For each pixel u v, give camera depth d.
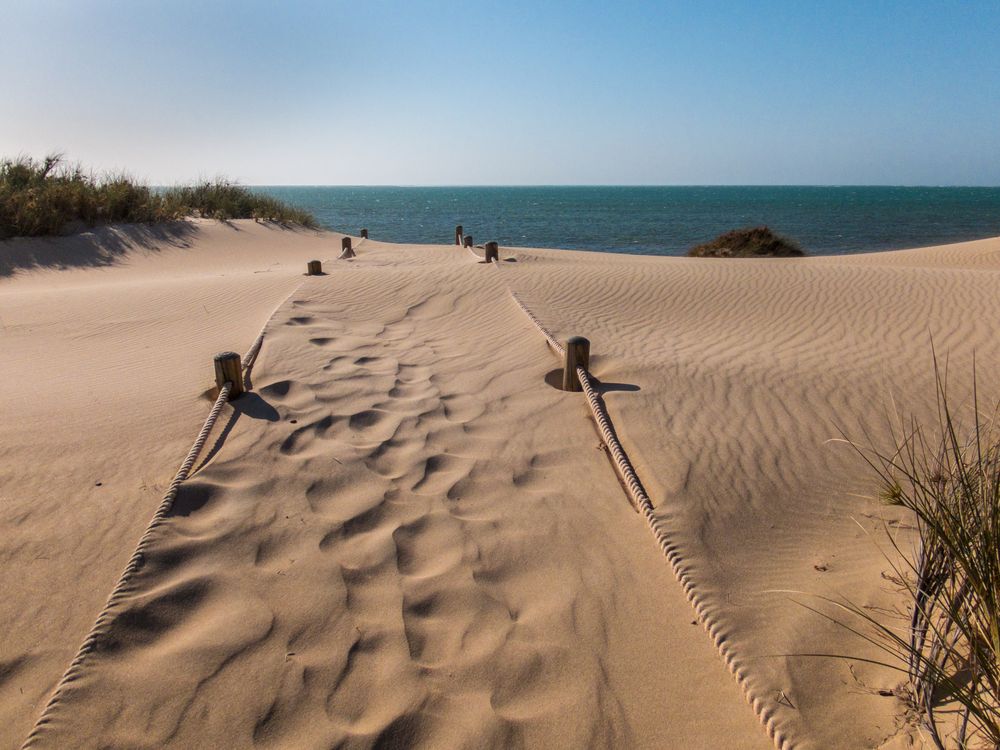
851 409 5.78
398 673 2.93
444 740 2.62
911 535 3.87
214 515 4.01
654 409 5.75
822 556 3.77
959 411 5.68
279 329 7.77
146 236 18.41
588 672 2.98
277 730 2.63
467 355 7.43
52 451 4.77
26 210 16.08
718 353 7.40
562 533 4.02
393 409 5.78
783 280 10.88
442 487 4.52
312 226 25.47
